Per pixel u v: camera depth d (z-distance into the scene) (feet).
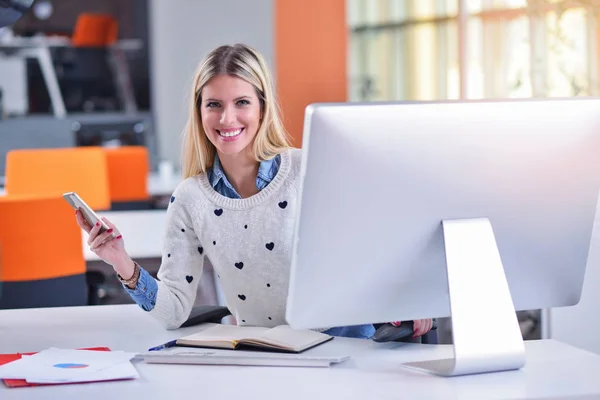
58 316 8.85
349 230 6.33
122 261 7.89
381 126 6.20
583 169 6.78
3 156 36.58
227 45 8.29
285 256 8.27
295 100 27.14
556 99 6.60
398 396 6.07
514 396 6.04
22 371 6.64
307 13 27.04
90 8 43.45
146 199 23.25
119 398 6.10
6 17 10.48
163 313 8.16
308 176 6.14
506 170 6.58
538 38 18.39
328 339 7.54
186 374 6.65
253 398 6.05
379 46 26.63
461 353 6.47
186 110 9.36
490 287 6.56
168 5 39.58
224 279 8.52
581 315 10.50
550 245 6.90
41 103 43.88
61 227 12.66
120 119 38.70
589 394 6.09
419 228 6.51
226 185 8.42
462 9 22.09
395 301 6.64
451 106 6.35
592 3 15.97
